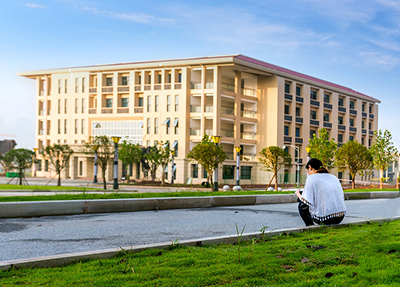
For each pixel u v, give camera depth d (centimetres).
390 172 3941
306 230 715
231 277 410
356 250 386
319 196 712
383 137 3516
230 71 4978
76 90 5694
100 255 496
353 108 6806
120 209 1164
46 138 5994
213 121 4728
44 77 6031
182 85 4888
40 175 5894
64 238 684
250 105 5322
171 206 1269
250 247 560
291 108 5444
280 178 5122
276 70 5125
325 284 374
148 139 5075
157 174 4919
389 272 366
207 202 1362
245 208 1320
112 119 5403
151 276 409
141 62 5238
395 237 564
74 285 379
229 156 5028
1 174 6625
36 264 448
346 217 1038
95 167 4162
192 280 398
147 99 5125
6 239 671
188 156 3011
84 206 1103
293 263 471
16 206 993
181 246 561
